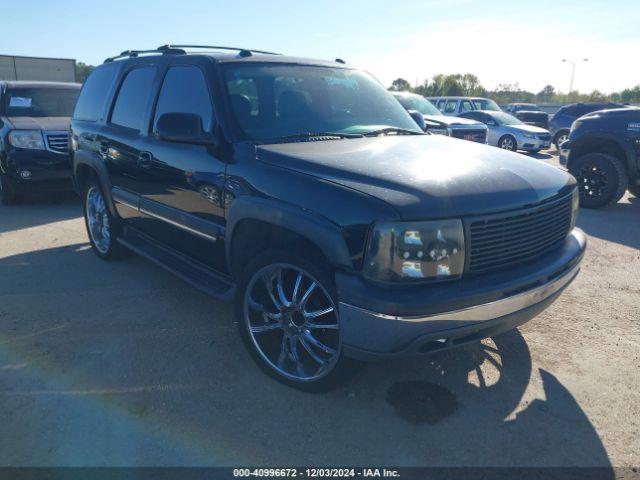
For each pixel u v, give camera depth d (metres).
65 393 3.07
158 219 4.20
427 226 2.47
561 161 8.70
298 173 2.90
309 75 4.03
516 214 2.75
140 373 3.28
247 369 3.34
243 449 2.63
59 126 7.75
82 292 4.55
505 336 3.83
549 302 3.04
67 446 2.63
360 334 2.57
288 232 2.94
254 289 3.19
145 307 4.25
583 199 8.20
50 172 7.64
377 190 2.60
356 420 2.86
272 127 3.53
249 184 3.10
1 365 3.36
